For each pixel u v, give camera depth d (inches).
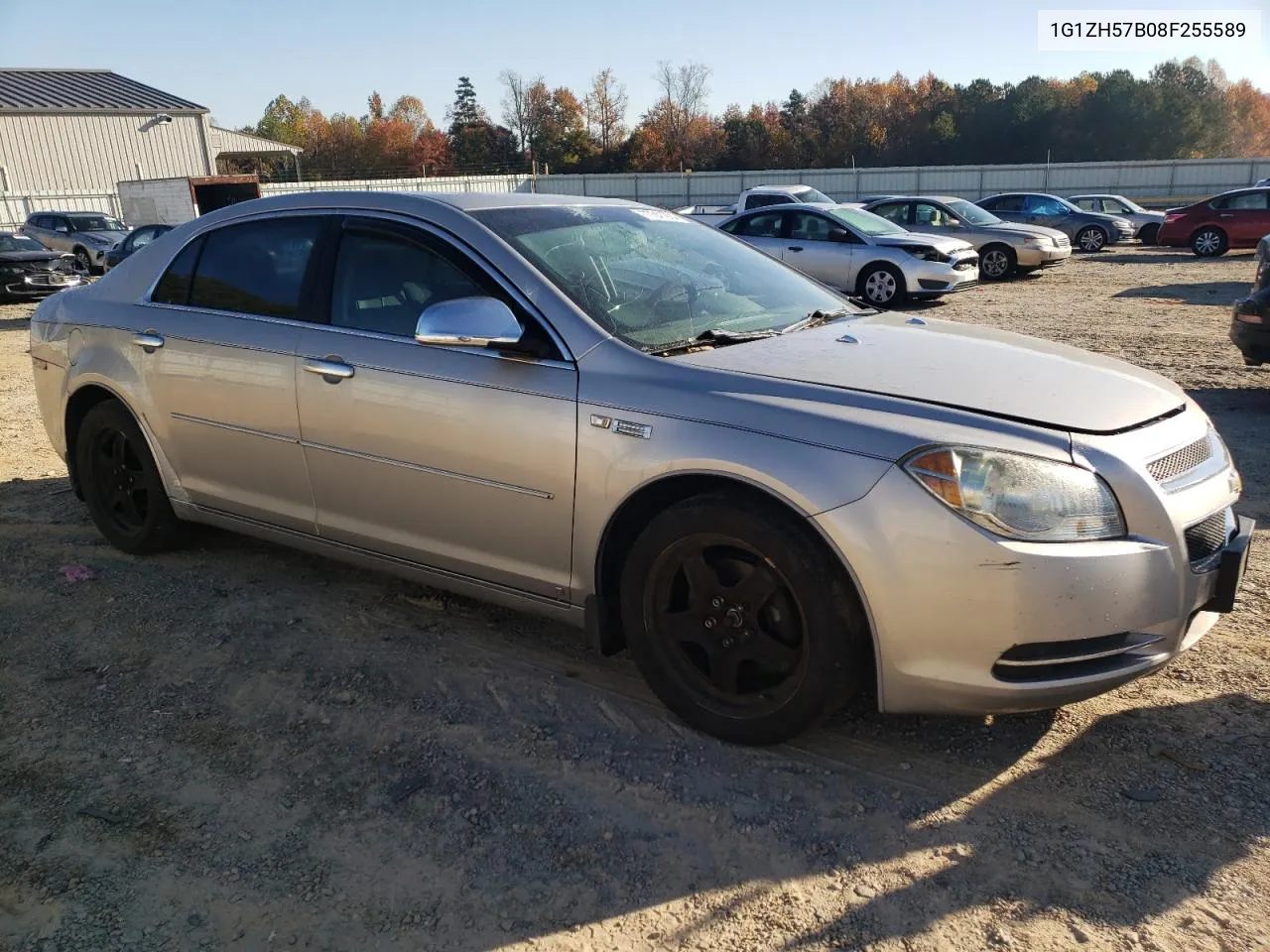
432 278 128.3
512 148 3624.5
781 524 100.3
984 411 100.0
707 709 111.5
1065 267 774.5
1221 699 118.3
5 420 289.4
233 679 129.1
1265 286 268.4
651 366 111.4
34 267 693.3
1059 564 92.2
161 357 153.1
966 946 81.7
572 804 101.8
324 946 83.6
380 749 112.6
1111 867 90.5
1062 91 3036.4
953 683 96.3
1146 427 102.1
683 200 1852.9
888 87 3248.0
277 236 145.8
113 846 96.7
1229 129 3026.6
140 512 170.2
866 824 97.7
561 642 138.9
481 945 83.4
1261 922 83.0
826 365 112.3
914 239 554.9
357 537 136.9
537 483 115.7
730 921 85.4
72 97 1363.2
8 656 136.3
